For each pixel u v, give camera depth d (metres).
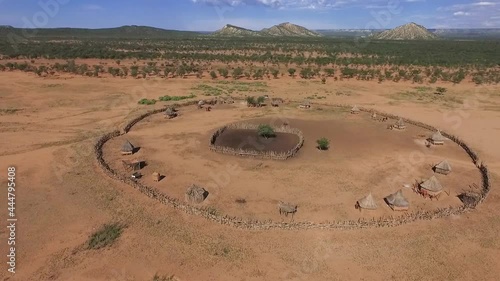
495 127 64.44
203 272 28.67
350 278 28.20
